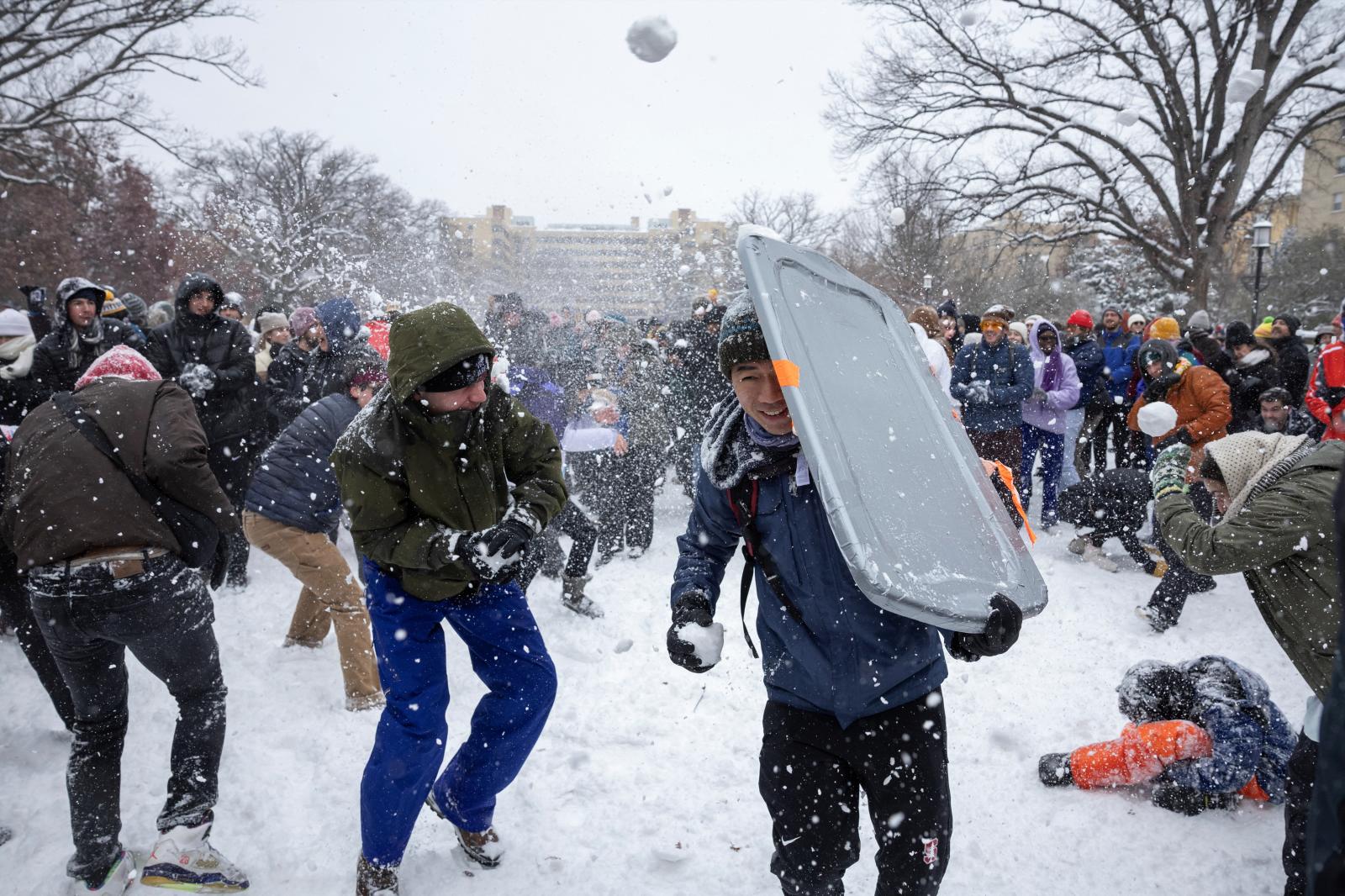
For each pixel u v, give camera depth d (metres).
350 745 3.91
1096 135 23.00
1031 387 7.23
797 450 2.29
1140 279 34.03
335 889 2.96
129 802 3.46
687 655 2.28
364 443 2.69
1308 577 2.49
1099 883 2.93
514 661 2.95
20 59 22.94
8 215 31.22
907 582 1.95
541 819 3.33
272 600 5.91
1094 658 4.81
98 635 2.82
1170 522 2.80
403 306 8.02
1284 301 27.22
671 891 2.91
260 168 39.34
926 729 2.28
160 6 22.69
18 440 2.92
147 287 36.88
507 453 2.93
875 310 2.77
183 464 2.88
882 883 2.29
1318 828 1.01
